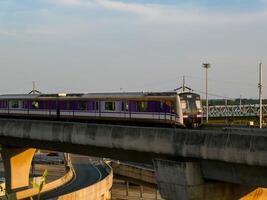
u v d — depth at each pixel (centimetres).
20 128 5147
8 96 6569
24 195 6184
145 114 4688
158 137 3500
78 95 5578
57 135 4578
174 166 3319
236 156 2928
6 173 6581
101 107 5159
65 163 10125
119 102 4962
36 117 6078
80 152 4706
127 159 4106
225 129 4025
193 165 3253
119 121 4997
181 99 4450
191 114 4488
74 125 4372
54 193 6625
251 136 2844
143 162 3925
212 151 3080
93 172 9075
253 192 3578
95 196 6894
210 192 3334
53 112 5775
